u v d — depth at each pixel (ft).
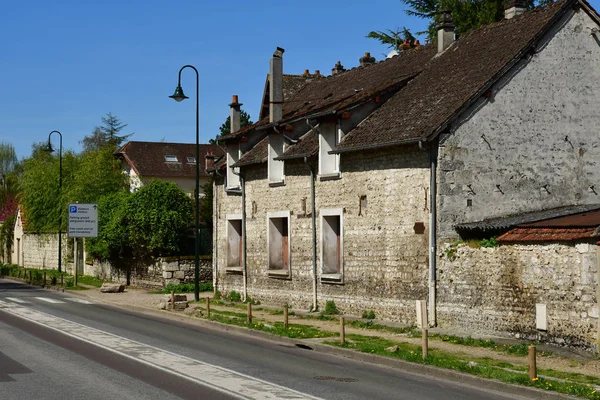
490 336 59.88
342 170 78.59
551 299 54.65
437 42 87.86
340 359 52.24
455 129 67.26
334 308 79.77
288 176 87.71
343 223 78.48
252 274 95.20
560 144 71.36
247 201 96.17
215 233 105.29
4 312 82.43
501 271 59.57
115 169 162.91
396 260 71.31
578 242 52.31
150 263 119.24
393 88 80.48
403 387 41.14
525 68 70.23
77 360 47.47
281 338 61.77
